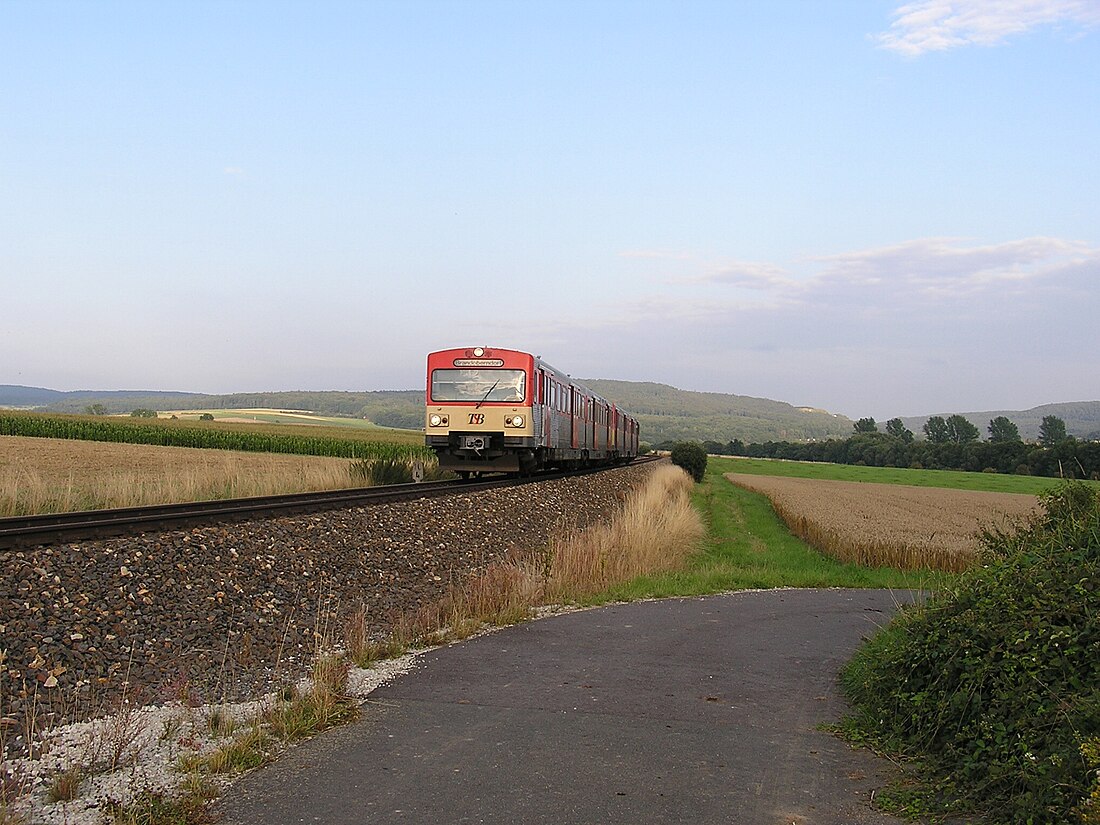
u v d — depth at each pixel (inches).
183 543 450.0
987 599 292.0
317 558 510.3
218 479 942.4
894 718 293.0
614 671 379.6
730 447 7180.1
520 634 455.2
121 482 829.8
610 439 1897.1
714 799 235.5
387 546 582.9
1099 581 269.3
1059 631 254.1
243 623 394.0
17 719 268.1
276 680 339.3
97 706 289.9
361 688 338.0
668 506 1161.4
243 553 471.5
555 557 641.6
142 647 344.2
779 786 247.0
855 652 426.0
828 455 5905.5
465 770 252.7
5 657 299.4
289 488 952.9
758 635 479.5
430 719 301.4
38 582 361.7
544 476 1258.6
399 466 1177.4
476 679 358.0
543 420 1125.7
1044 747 224.4
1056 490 366.9
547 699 331.0
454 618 466.6
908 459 4970.5
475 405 1066.7
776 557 978.1
